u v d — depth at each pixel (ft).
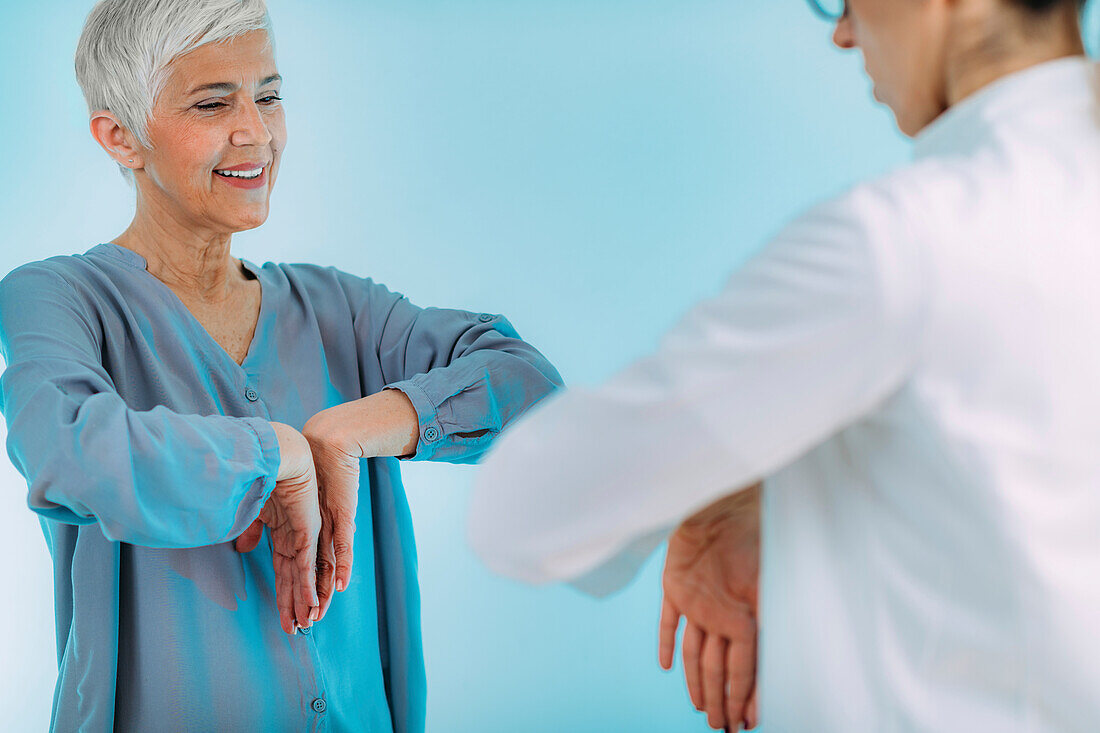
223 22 3.72
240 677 3.77
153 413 3.30
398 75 8.41
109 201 7.78
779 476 2.21
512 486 2.00
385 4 8.38
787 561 2.17
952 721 1.92
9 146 7.71
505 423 4.17
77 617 3.66
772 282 1.82
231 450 3.33
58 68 7.75
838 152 8.67
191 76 3.73
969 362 1.80
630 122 8.59
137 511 3.15
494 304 8.52
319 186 8.31
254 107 3.86
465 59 8.48
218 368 4.01
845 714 2.05
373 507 4.33
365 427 3.83
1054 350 1.79
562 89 8.55
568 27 8.57
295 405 4.19
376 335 4.54
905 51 2.12
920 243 1.76
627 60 8.59
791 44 8.66
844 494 2.08
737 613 2.73
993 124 1.95
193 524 3.26
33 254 7.73
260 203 3.99
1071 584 1.82
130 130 3.84
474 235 8.49
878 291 1.73
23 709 7.32
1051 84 1.97
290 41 8.27
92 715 3.66
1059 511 1.82
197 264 4.07
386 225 8.39
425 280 8.45
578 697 8.05
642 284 8.60
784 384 1.78
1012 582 1.84
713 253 8.63
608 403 1.90
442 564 7.98
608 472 1.88
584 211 8.58
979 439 1.82
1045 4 2.01
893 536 2.00
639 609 8.10
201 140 3.78
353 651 4.11
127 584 3.76
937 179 1.86
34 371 3.34
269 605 3.90
